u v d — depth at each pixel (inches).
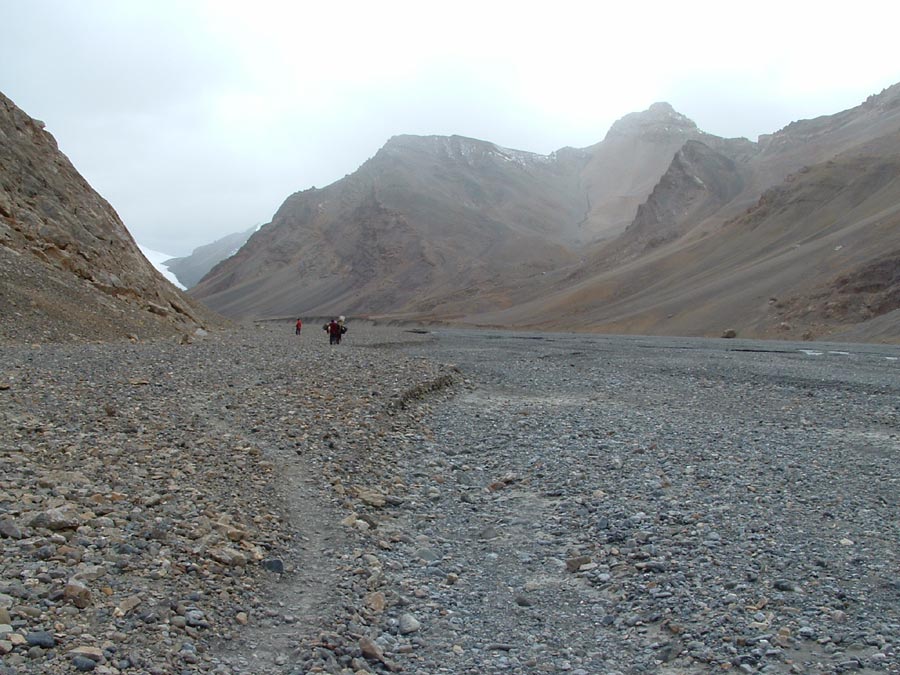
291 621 313.4
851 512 473.4
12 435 498.3
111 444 510.6
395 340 2564.0
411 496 524.4
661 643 308.2
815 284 4680.1
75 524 342.6
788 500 501.0
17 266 1489.9
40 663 242.4
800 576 365.7
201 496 428.5
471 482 571.2
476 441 708.0
